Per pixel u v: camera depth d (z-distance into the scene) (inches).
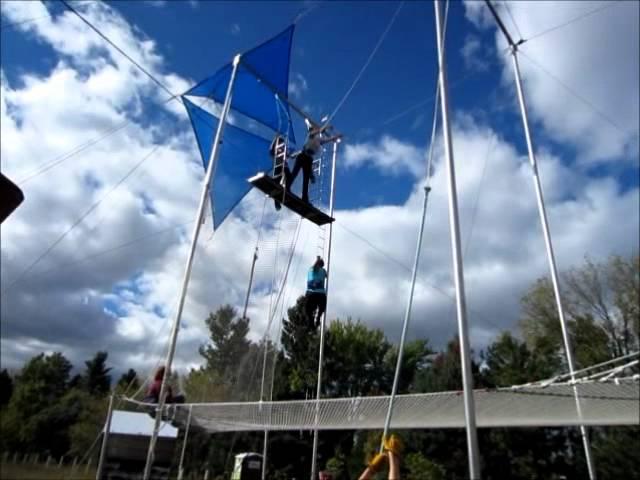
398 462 157.2
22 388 1590.8
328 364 1065.5
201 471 1059.9
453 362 1050.7
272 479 529.0
